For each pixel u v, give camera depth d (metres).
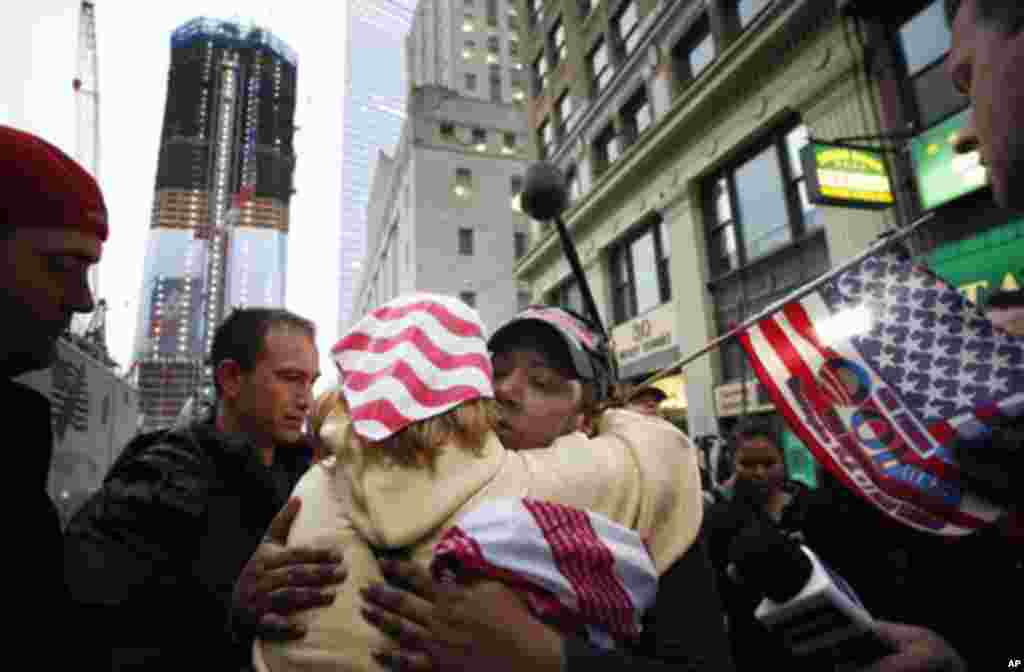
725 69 10.73
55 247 1.11
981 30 0.71
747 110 10.43
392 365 0.96
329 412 1.07
